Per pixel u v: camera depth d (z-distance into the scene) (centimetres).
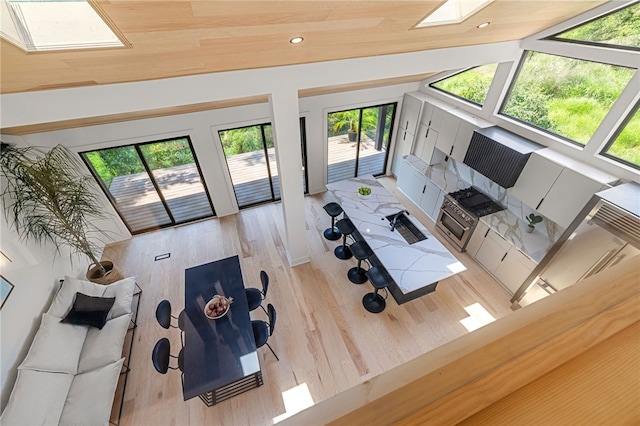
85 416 247
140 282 426
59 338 284
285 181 351
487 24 257
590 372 44
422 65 312
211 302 302
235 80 257
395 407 39
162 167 468
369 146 627
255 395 300
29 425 225
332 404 39
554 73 330
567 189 312
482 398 41
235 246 487
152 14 132
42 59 157
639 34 253
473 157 410
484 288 405
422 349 340
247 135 496
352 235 489
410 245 378
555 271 316
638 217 232
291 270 440
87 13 138
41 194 310
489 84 407
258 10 150
